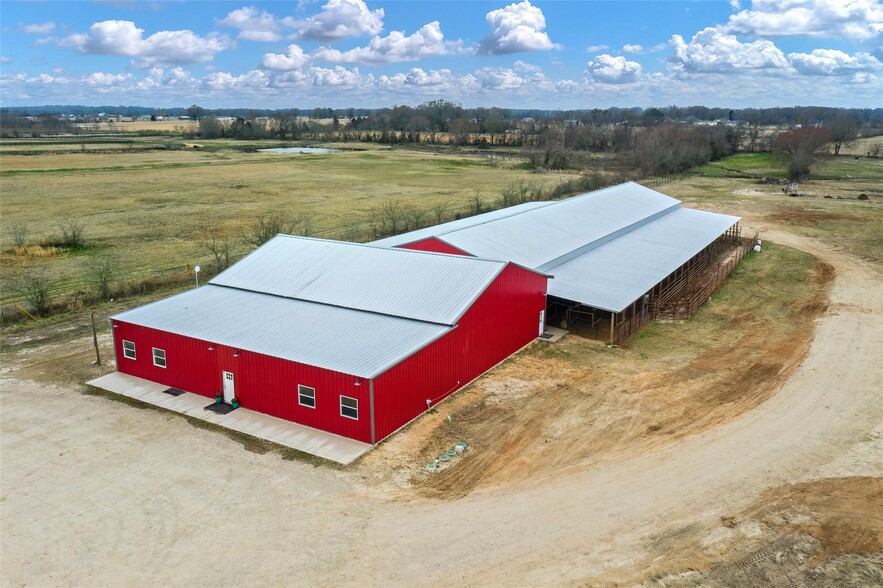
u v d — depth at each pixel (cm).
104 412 2736
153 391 2939
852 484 2227
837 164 13688
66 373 3141
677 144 13038
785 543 1912
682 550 1880
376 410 2448
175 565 1806
